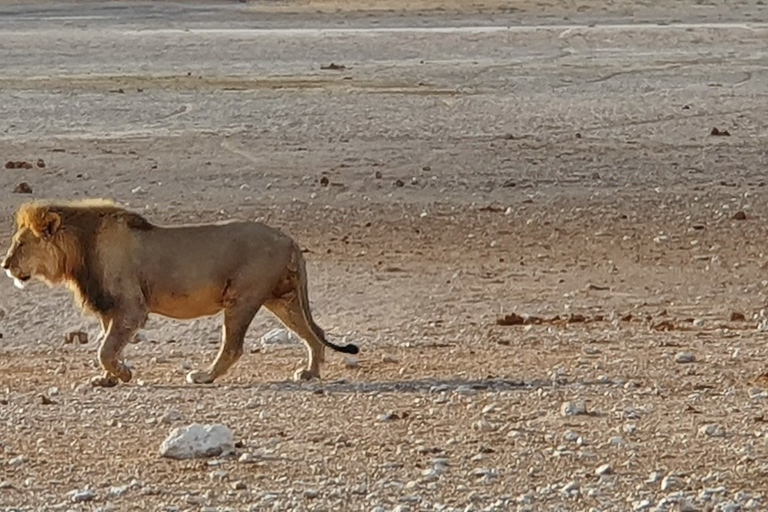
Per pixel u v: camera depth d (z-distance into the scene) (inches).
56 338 1119.6
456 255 1397.6
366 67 3176.7
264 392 878.4
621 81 2910.9
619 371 919.7
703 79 2950.3
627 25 4421.8
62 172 1889.8
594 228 1546.5
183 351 1042.1
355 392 871.7
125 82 2849.4
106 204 928.9
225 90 2706.7
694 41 3853.3
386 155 2034.9
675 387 866.8
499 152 2065.7
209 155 2022.6
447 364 960.9
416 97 2615.7
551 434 754.2
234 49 3555.6
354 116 2383.1
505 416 796.6
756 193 1774.1
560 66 3189.0
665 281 1289.4
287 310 933.2
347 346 938.7
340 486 669.9
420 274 1309.1
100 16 4830.2
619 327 1096.8
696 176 1903.3
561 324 1115.3
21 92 2679.6
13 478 693.3
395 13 4968.0
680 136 2233.0
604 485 664.4
